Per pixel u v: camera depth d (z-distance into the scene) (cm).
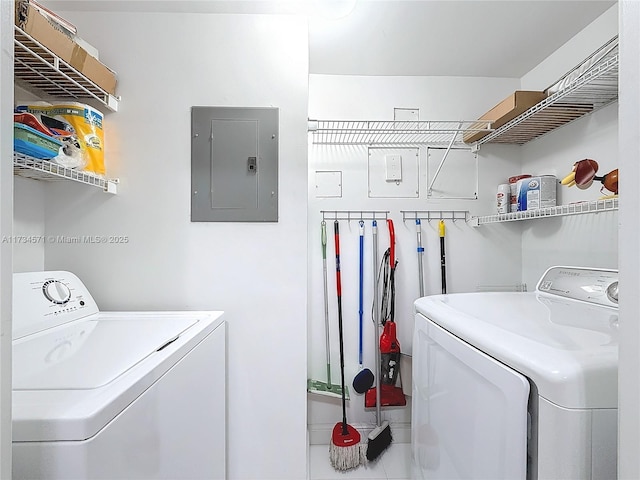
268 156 136
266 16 137
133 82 134
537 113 145
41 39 92
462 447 87
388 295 192
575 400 59
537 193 157
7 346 35
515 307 108
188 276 136
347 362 193
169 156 135
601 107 139
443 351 99
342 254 194
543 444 62
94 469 49
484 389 78
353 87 194
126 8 133
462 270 196
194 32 135
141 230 134
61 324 101
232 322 137
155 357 72
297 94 137
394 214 195
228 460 136
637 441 36
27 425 48
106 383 58
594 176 114
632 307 37
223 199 136
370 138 194
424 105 195
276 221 137
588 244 148
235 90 136
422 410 115
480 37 158
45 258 132
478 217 190
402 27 150
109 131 133
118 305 134
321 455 178
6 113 35
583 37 152
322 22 146
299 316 137
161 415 70
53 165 98
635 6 37
